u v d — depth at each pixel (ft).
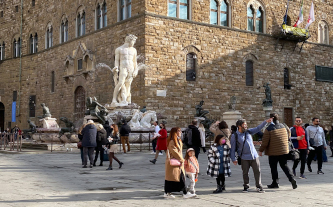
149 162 68.54
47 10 166.81
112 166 63.10
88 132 60.85
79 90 145.07
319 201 35.68
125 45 98.68
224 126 47.14
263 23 138.62
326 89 154.92
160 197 37.60
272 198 37.19
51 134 97.55
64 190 41.11
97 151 63.77
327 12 157.17
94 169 59.06
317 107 151.43
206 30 124.57
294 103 144.46
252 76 134.92
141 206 33.53
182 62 119.34
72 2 149.48
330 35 157.89
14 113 184.44
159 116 110.01
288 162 73.31
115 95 98.02
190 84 120.67
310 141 57.57
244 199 36.76
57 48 158.61
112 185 44.34
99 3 134.51
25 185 44.19
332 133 88.84
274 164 42.78
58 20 159.02
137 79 114.42
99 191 40.57
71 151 88.28
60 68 156.46
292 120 144.05
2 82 192.44
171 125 116.16
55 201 35.47
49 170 57.57
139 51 114.62
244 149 40.55
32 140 109.91
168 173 37.29
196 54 122.52
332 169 63.67
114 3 126.11
